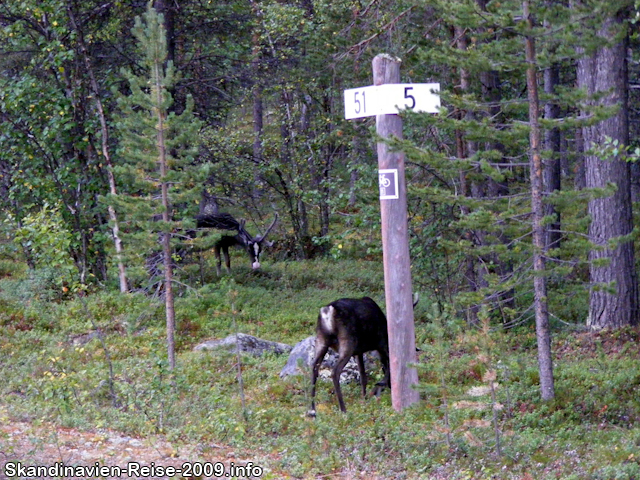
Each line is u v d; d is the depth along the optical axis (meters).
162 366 13.31
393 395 13.66
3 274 28.23
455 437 11.41
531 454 11.01
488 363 11.03
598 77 17.94
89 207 25.09
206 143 28.56
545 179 22.84
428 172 19.42
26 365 15.86
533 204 12.73
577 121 11.98
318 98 30.20
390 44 19.33
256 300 23.64
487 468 10.28
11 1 24.11
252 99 32.78
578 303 22.39
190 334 19.83
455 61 12.25
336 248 20.42
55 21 22.80
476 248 13.08
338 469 10.28
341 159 30.11
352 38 20.22
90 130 23.94
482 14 12.03
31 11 24.02
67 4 23.00
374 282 27.02
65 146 24.84
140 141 15.75
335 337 13.93
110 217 24.06
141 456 10.10
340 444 11.27
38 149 24.47
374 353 16.47
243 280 26.92
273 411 12.91
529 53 12.28
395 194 13.51
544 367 13.38
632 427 12.62
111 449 10.25
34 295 21.58
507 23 11.72
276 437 11.87
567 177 34.19
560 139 25.05
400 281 13.57
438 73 19.28
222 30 26.84
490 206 13.91
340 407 13.54
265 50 29.86
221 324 20.73
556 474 10.14
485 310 11.39
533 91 12.38
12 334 18.81
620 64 17.73
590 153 12.38
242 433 11.24
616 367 15.90
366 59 20.08
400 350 13.56
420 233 19.58
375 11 20.44
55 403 12.78
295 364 15.82
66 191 24.66
